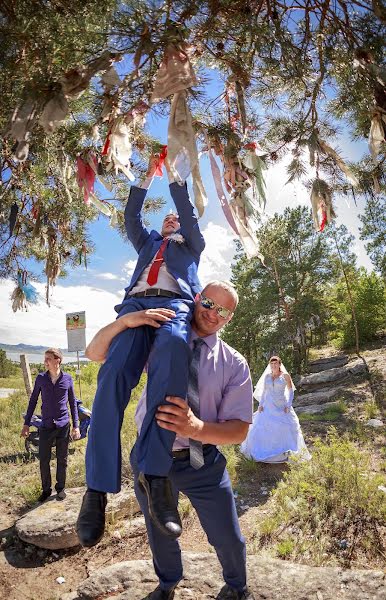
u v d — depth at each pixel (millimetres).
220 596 2994
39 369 22281
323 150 2998
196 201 2305
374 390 13922
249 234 2676
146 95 2594
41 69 2359
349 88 3053
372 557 4297
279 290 22844
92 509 2133
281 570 3369
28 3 2488
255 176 2771
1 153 3830
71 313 10984
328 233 22891
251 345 24984
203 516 2684
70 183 5121
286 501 5352
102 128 3375
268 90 3428
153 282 2568
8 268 5980
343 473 5410
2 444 9070
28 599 3936
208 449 2645
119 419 2232
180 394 2213
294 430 7559
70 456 7984
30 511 5344
